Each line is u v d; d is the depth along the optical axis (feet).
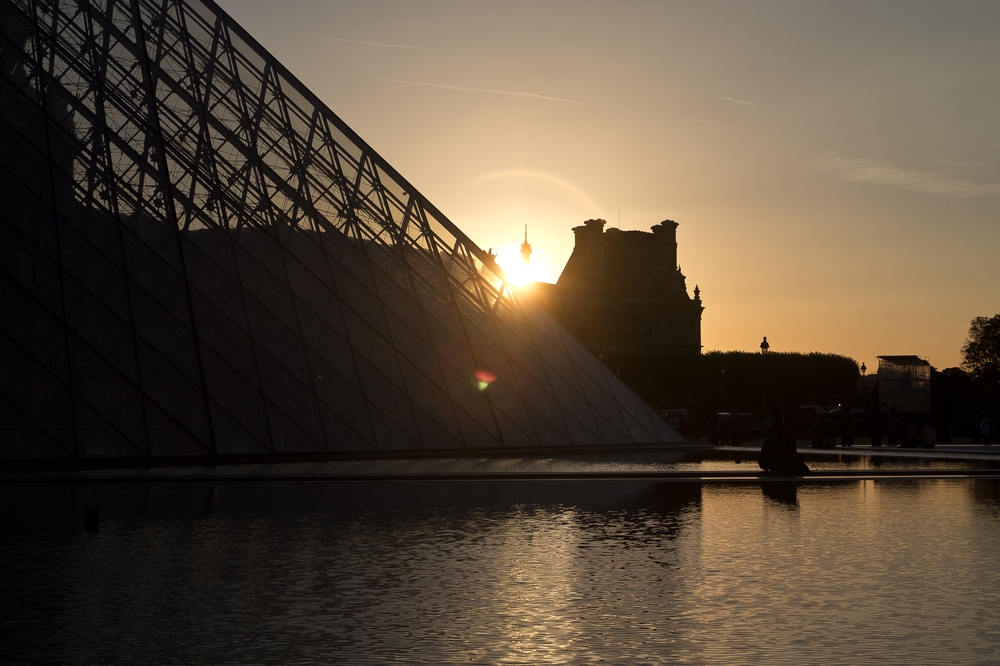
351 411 139.33
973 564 57.06
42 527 72.18
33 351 115.24
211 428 122.83
